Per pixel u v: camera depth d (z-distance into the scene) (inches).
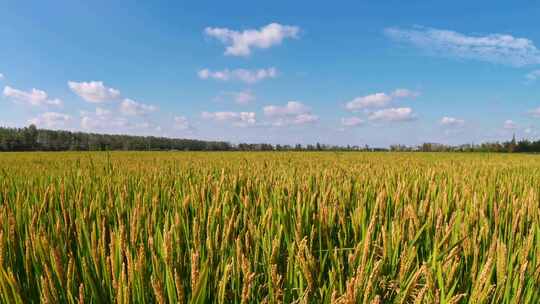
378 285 94.3
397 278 101.0
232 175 253.6
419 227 127.4
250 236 114.7
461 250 116.3
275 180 242.2
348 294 69.8
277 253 95.4
